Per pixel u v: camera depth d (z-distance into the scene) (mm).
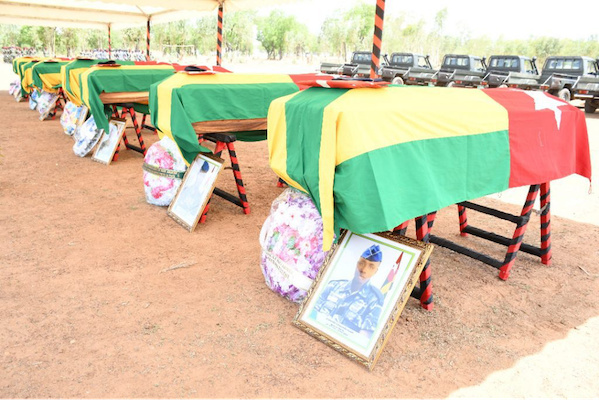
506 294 2992
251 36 74375
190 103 3979
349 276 2465
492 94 2971
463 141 2512
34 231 3730
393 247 2381
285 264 2697
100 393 1953
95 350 2240
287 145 2535
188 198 4020
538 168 2945
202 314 2594
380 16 4945
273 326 2506
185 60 62156
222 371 2125
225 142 4074
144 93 6305
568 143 3154
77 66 6613
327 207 2178
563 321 2689
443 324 2602
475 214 4672
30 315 2516
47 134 8195
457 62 16672
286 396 1979
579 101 20078
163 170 4285
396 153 2193
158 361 2178
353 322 2330
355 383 2084
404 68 16719
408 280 2246
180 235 3768
